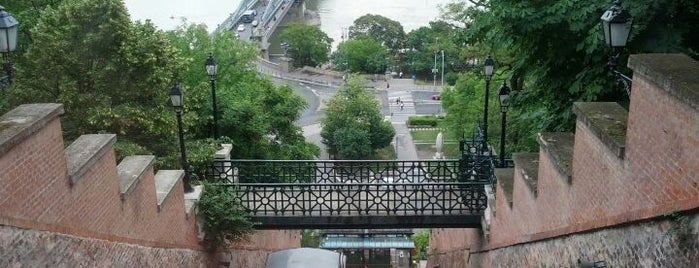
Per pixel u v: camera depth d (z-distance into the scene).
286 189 14.98
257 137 22.64
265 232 17.73
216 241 12.77
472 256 14.84
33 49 15.84
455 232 17.67
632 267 6.11
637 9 9.65
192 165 14.88
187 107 17.59
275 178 16.28
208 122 21.53
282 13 114.25
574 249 7.71
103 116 15.04
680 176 5.14
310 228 13.61
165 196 10.11
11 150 5.88
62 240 6.79
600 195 6.83
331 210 13.53
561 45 12.05
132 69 15.69
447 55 86.19
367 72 90.25
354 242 29.83
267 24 112.38
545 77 12.91
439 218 13.57
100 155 7.71
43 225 6.40
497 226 11.95
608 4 10.24
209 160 15.24
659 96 5.50
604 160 6.70
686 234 5.11
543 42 12.44
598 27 10.00
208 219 12.49
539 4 11.45
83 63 15.78
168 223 10.41
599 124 6.87
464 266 16.06
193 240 11.86
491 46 12.86
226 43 31.98
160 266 9.89
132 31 15.81
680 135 5.14
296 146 29.03
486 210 13.10
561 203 8.11
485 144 15.51
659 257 5.56
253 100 26.73
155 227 9.76
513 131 20.91
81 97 15.29
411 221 13.57
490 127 27.75
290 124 29.17
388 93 82.62
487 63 15.16
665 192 5.40
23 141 6.07
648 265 5.78
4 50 10.03
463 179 15.20
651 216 5.64
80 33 15.67
